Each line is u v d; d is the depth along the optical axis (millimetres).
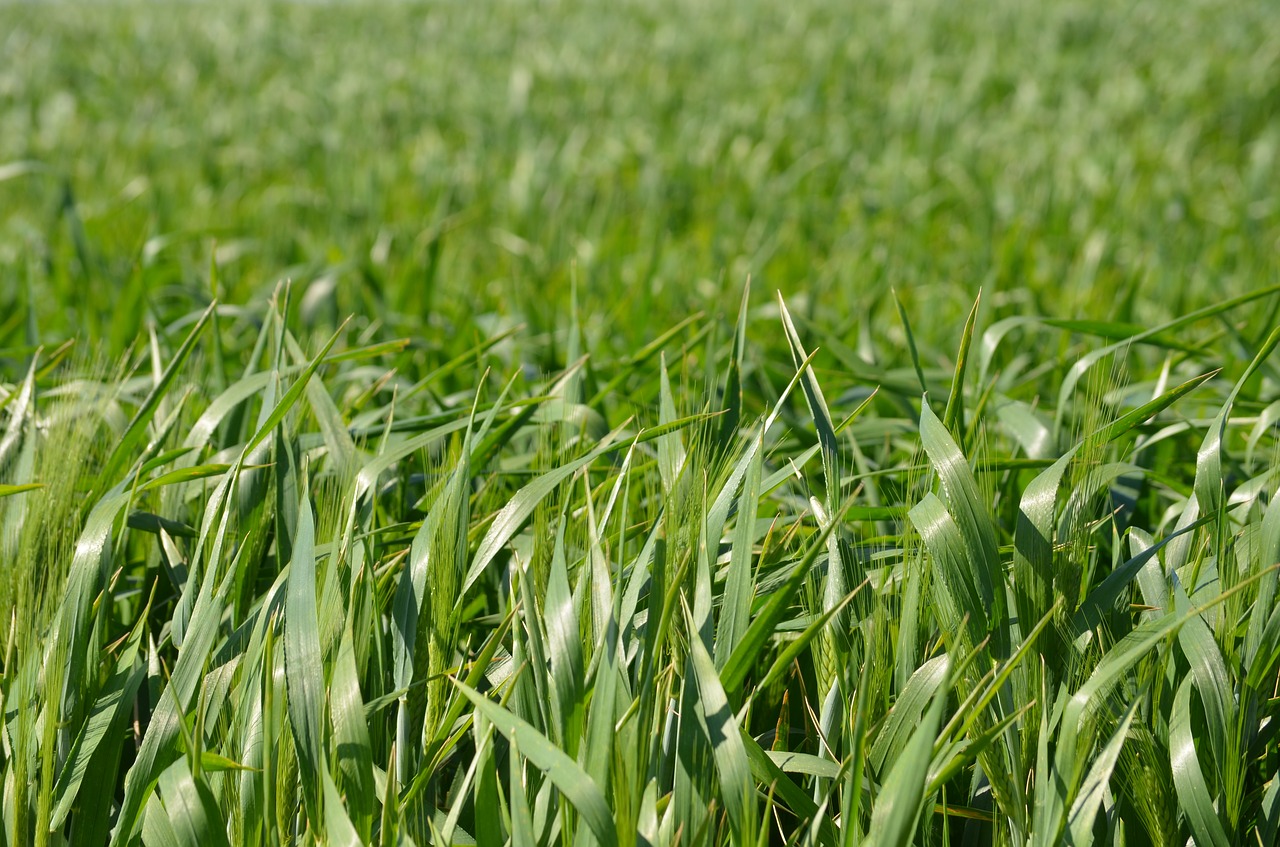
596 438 2164
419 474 2178
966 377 2670
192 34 16250
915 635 1385
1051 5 15859
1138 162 7906
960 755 1198
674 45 14484
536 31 16516
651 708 1272
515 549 1805
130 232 5844
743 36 15047
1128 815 1359
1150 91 10766
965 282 4875
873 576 1564
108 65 13969
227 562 1722
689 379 2932
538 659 1267
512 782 1150
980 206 6473
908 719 1323
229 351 3289
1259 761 1521
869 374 2576
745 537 1316
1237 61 11930
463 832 1363
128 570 1976
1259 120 9883
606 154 8664
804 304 4355
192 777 1193
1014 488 2129
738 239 5953
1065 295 4633
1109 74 11797
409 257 4789
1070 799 1157
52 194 6121
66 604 1412
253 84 12969
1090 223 6250
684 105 11133
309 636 1255
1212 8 15750
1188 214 6121
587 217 6379
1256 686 1378
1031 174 7328
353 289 4219
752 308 4215
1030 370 3645
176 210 6500
